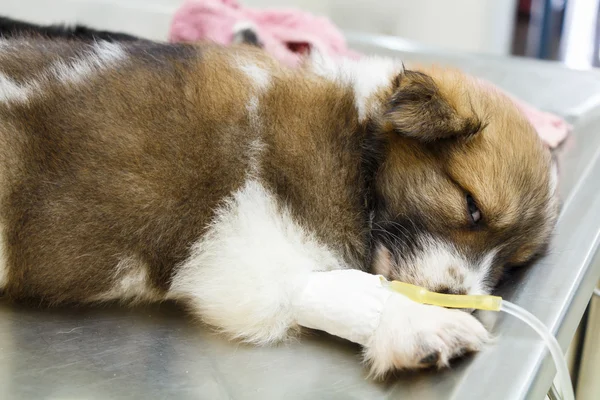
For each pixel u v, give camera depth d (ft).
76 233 1.74
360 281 1.73
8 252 1.75
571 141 2.49
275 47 2.58
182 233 1.77
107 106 1.75
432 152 1.85
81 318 1.77
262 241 1.75
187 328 1.76
